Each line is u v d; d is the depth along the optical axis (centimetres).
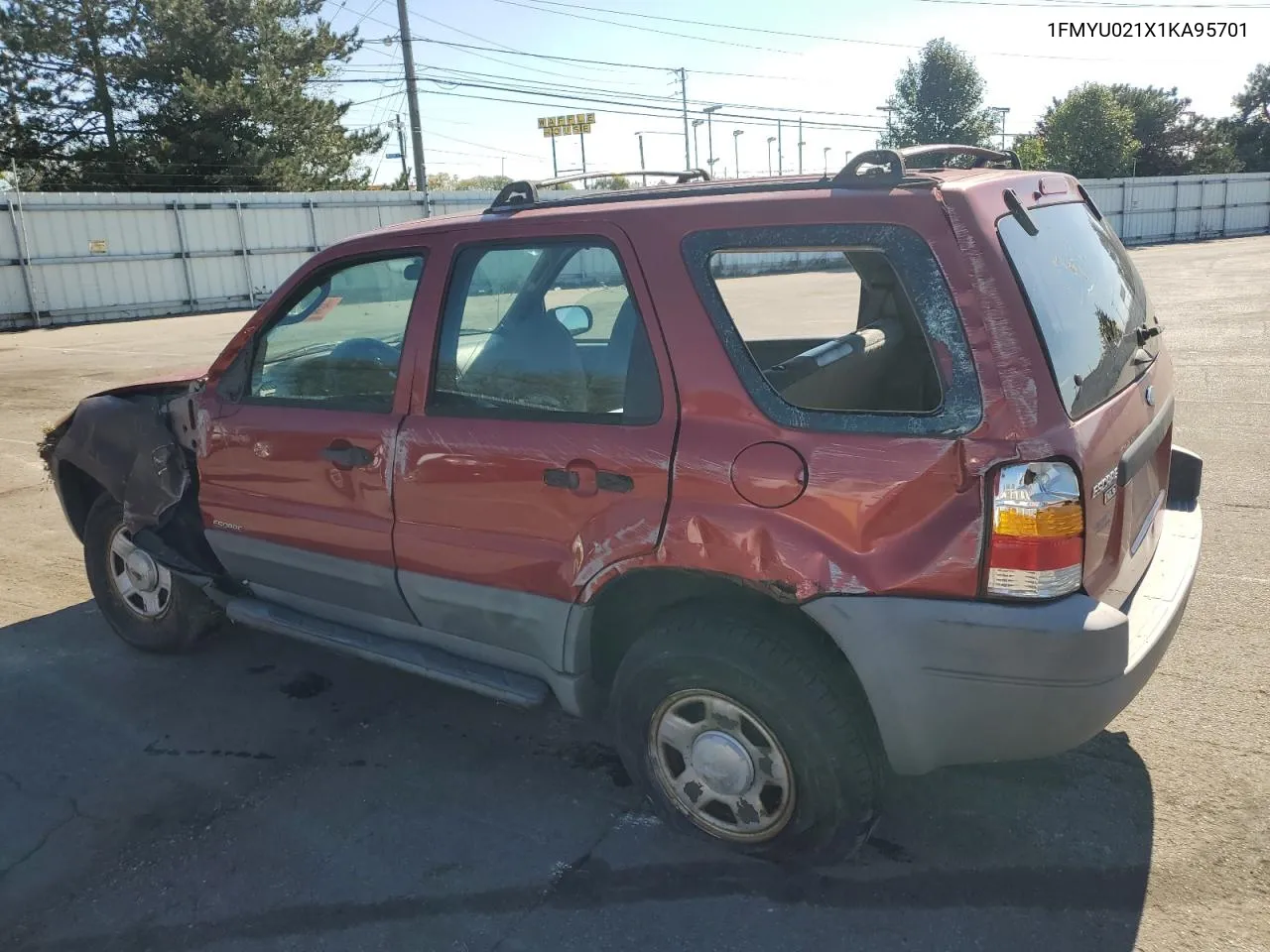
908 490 227
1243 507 553
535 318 284
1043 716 228
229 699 390
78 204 2378
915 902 256
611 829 296
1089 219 312
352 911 265
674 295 258
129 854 294
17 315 2298
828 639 252
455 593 304
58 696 397
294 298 346
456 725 364
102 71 3139
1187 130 6762
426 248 310
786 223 247
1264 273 2212
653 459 256
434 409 303
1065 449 222
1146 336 304
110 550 434
